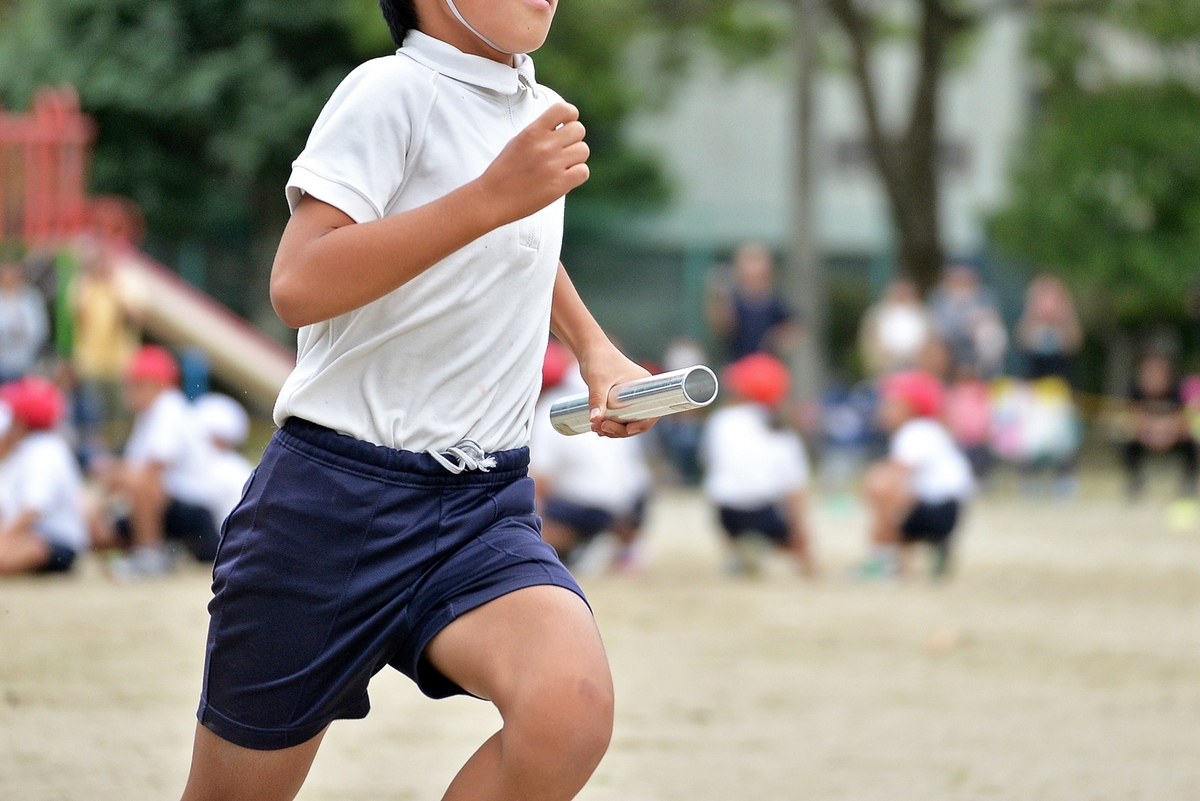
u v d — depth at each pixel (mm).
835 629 26125
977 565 37375
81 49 72062
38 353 47031
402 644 8625
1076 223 74625
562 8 71875
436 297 8453
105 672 20219
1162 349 59906
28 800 13914
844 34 74812
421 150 8445
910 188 75625
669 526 46906
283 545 8453
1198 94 73688
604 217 87438
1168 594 31812
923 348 58812
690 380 8891
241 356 48500
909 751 16828
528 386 8992
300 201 8273
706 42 77625
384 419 8477
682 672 21734
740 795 14805
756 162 93875
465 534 8594
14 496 30531
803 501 34344
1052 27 74188
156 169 74812
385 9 8953
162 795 14281
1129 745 17234
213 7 72000
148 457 31578
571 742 7988
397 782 15172
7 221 47438
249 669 8555
